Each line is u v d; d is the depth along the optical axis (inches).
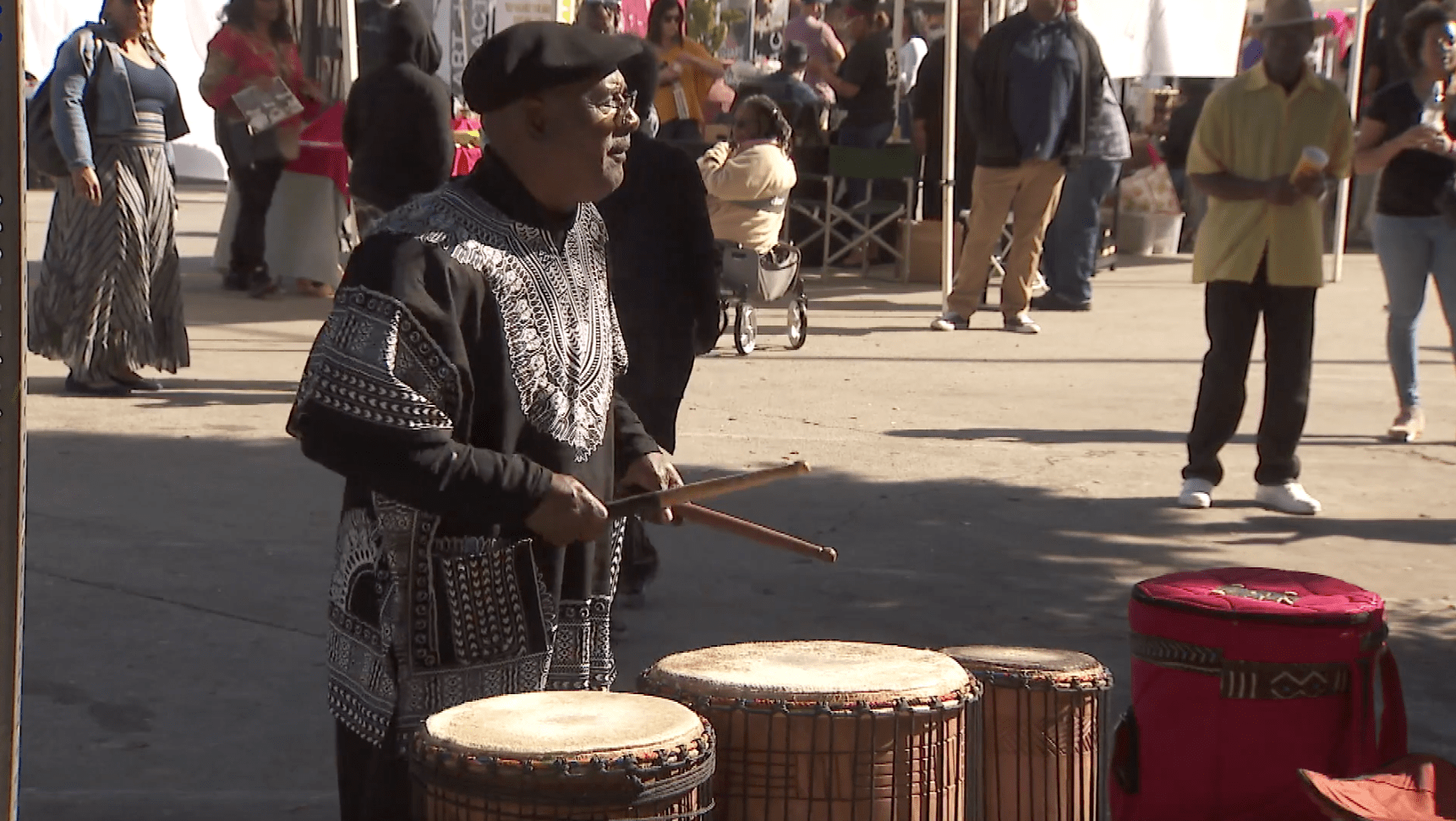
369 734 108.7
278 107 463.5
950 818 110.7
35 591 234.2
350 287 103.7
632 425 125.2
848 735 106.4
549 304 110.0
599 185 109.9
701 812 101.7
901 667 114.4
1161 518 289.7
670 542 267.9
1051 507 295.3
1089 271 564.4
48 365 409.7
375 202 332.5
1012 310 511.5
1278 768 141.1
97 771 175.5
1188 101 753.6
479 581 109.2
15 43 81.2
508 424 108.0
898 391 406.3
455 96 550.0
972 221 507.8
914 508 292.0
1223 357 292.4
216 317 497.0
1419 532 284.2
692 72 546.0
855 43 614.9
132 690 199.2
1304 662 140.0
